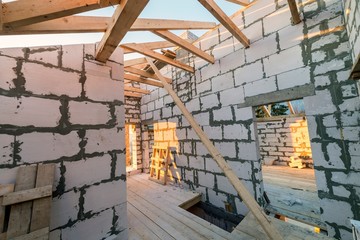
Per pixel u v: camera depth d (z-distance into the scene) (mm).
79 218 1959
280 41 2789
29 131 1719
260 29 3047
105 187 2211
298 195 3617
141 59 4121
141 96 7055
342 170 2180
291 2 2182
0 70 1609
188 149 4566
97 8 1501
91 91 2234
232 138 3459
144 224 2898
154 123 6109
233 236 2359
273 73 2861
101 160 2217
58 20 1657
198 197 4047
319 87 2379
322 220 2340
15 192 1474
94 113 2229
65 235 1844
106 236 2154
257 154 3086
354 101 2104
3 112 1592
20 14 1262
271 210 2947
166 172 5145
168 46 3693
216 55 3818
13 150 1612
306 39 2514
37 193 1562
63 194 1868
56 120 1906
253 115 3164
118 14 1601
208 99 3994
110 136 2348
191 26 3133
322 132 2348
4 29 1380
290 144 7043
